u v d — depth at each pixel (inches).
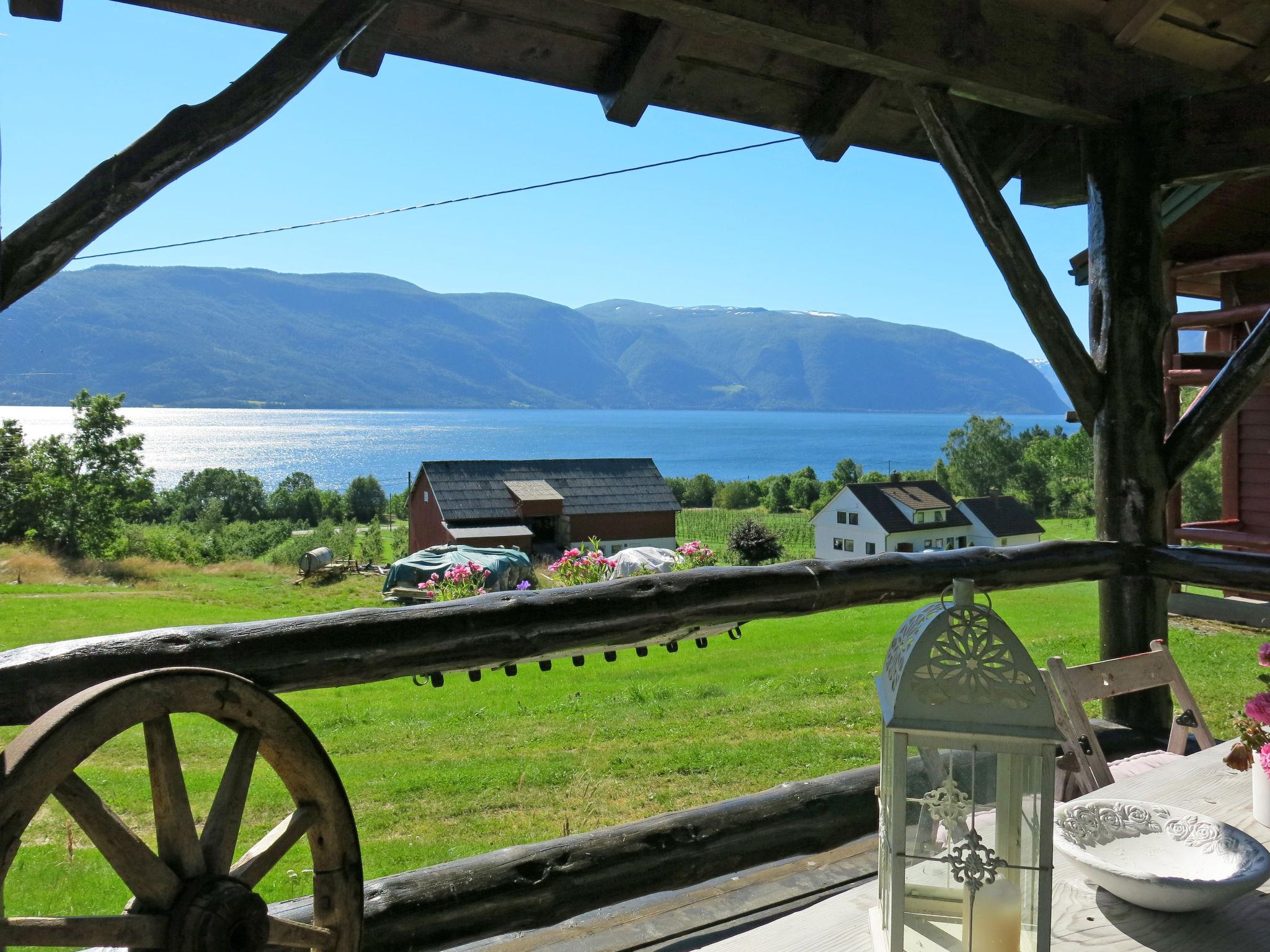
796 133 154.8
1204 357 292.2
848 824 108.1
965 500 1939.0
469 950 91.2
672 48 127.3
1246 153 144.5
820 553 1995.6
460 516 1382.9
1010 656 43.8
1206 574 147.7
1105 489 160.7
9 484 1658.5
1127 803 66.1
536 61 130.9
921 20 127.3
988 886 43.0
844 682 312.2
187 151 80.2
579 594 98.4
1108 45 148.5
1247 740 72.6
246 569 1534.2
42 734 49.8
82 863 150.2
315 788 64.5
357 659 79.7
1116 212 156.8
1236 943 54.5
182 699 56.6
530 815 174.7
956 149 136.9
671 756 214.4
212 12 103.7
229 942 57.1
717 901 102.7
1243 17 152.4
